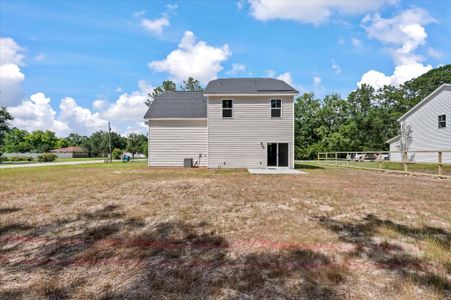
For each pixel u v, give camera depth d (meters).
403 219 4.71
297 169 16.34
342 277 2.60
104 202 6.14
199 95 21.33
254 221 4.57
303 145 40.44
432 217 4.84
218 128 16.72
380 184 9.14
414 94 43.97
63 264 2.94
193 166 18.05
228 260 3.01
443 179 10.81
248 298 2.23
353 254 3.17
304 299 2.21
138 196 6.86
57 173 13.67
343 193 7.27
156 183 9.34
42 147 78.00
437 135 18.92
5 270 2.79
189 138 18.16
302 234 3.90
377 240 3.66
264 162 16.59
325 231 4.04
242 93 16.31
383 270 2.75
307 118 41.47
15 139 76.12
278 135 16.53
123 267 2.85
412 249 3.34
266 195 6.96
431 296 2.25
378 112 40.06
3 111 35.06
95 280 2.56
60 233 4.02
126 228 4.23
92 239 3.74
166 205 5.80
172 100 20.44
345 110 43.22
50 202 6.18
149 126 18.16
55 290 2.37
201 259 3.04
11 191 7.71
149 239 3.73
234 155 16.67
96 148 71.88
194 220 4.64
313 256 3.12
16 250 3.36
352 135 38.84
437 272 2.69
